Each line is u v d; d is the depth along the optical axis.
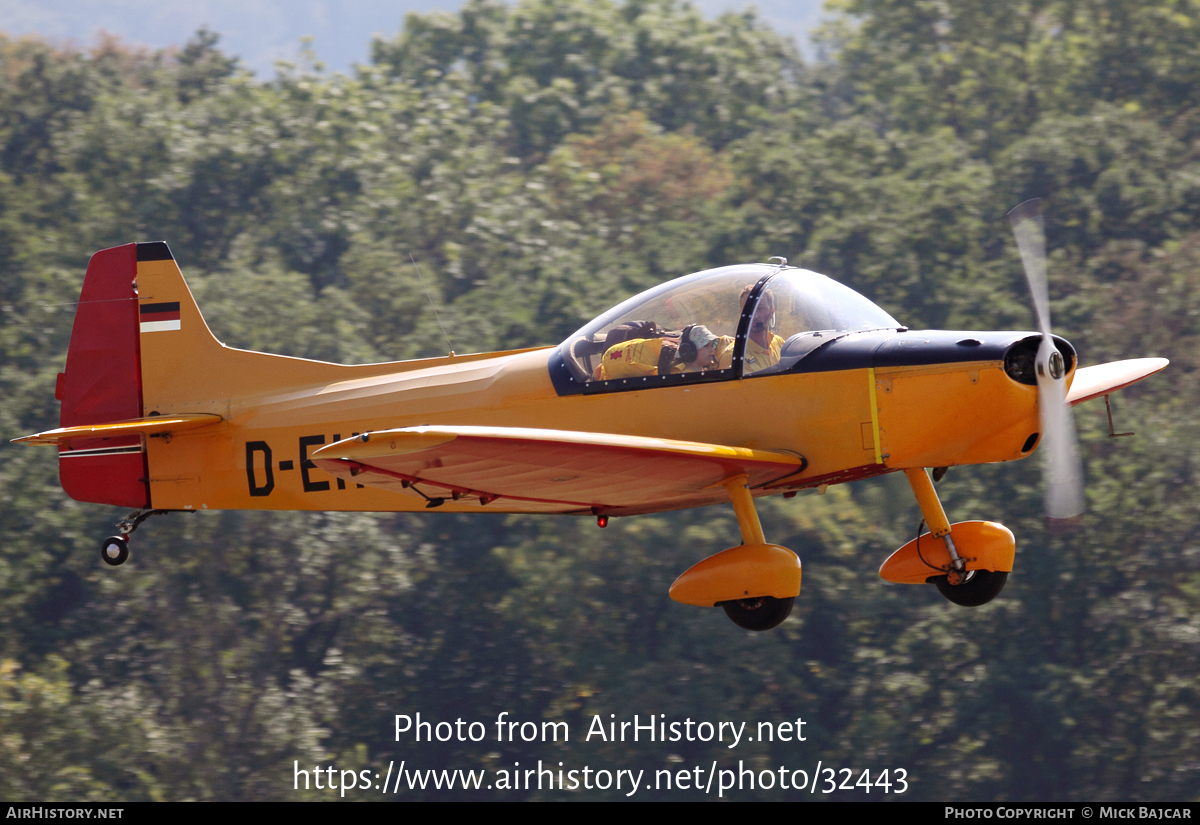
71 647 63.03
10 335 75.31
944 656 60.12
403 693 61.53
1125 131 89.69
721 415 22.81
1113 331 70.31
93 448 28.41
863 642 62.09
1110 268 79.06
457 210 87.38
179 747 53.72
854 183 82.62
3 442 67.62
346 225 85.25
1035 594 60.34
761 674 57.97
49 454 68.19
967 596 24.23
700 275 23.77
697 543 62.28
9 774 49.25
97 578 62.19
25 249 85.50
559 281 77.31
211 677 57.91
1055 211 85.25
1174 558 59.56
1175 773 55.62
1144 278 72.69
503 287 76.31
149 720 54.34
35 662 63.34
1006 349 21.20
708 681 57.31
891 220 77.38
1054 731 56.41
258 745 55.00
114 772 50.88
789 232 80.62
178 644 58.97
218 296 71.12
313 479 27.03
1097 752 56.66
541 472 21.11
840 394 22.09
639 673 57.97
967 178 79.56
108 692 54.94
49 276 80.00
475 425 24.75
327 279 87.38
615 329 23.78
